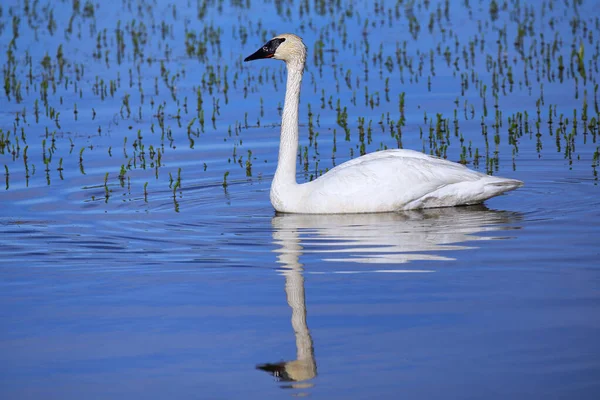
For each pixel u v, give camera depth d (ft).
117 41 114.21
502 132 77.36
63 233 52.01
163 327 37.09
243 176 66.85
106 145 76.18
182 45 114.32
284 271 44.01
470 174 57.11
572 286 40.81
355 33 117.70
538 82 93.97
